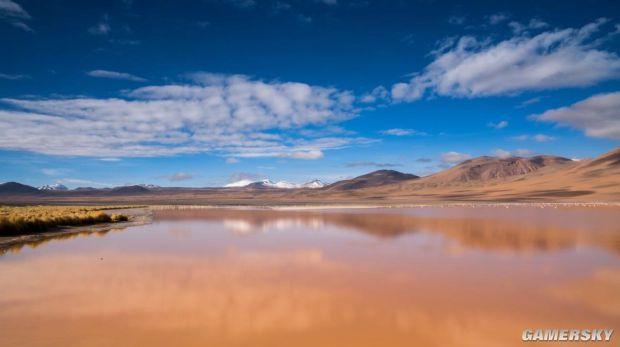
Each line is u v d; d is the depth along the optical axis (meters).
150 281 12.02
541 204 76.00
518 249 18.14
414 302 9.84
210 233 25.56
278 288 11.17
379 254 16.84
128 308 9.34
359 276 12.64
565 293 10.59
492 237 22.50
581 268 13.80
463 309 9.28
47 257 16.30
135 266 14.34
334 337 7.66
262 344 7.32
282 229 27.88
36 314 8.91
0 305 9.56
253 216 43.41
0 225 23.39
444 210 55.12
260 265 14.48
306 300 10.02
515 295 10.46
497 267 14.03
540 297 10.24
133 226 31.25
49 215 31.56
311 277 12.52
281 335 7.74
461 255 16.52
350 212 50.84
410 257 16.09
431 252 17.33
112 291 10.86
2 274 13.02
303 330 8.00
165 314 8.91
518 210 53.78
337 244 19.92
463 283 11.70
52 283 11.73
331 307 9.45
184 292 10.75
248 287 11.27
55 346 7.20
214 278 12.41
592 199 90.88
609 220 34.75
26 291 10.82
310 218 39.19
